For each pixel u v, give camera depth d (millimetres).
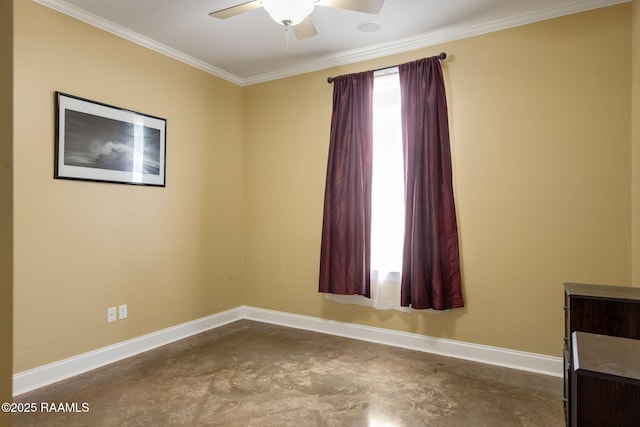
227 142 4164
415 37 3258
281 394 2482
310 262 3889
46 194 2621
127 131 3139
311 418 2195
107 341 2994
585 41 2703
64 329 2717
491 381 2680
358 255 3428
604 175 2652
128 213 3162
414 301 3088
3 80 857
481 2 2707
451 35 3146
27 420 2152
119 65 3094
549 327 2822
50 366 2627
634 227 2500
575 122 2740
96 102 2912
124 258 3127
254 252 4262
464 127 3113
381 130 3428
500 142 2984
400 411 2275
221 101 4090
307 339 3582
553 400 2410
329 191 3578
